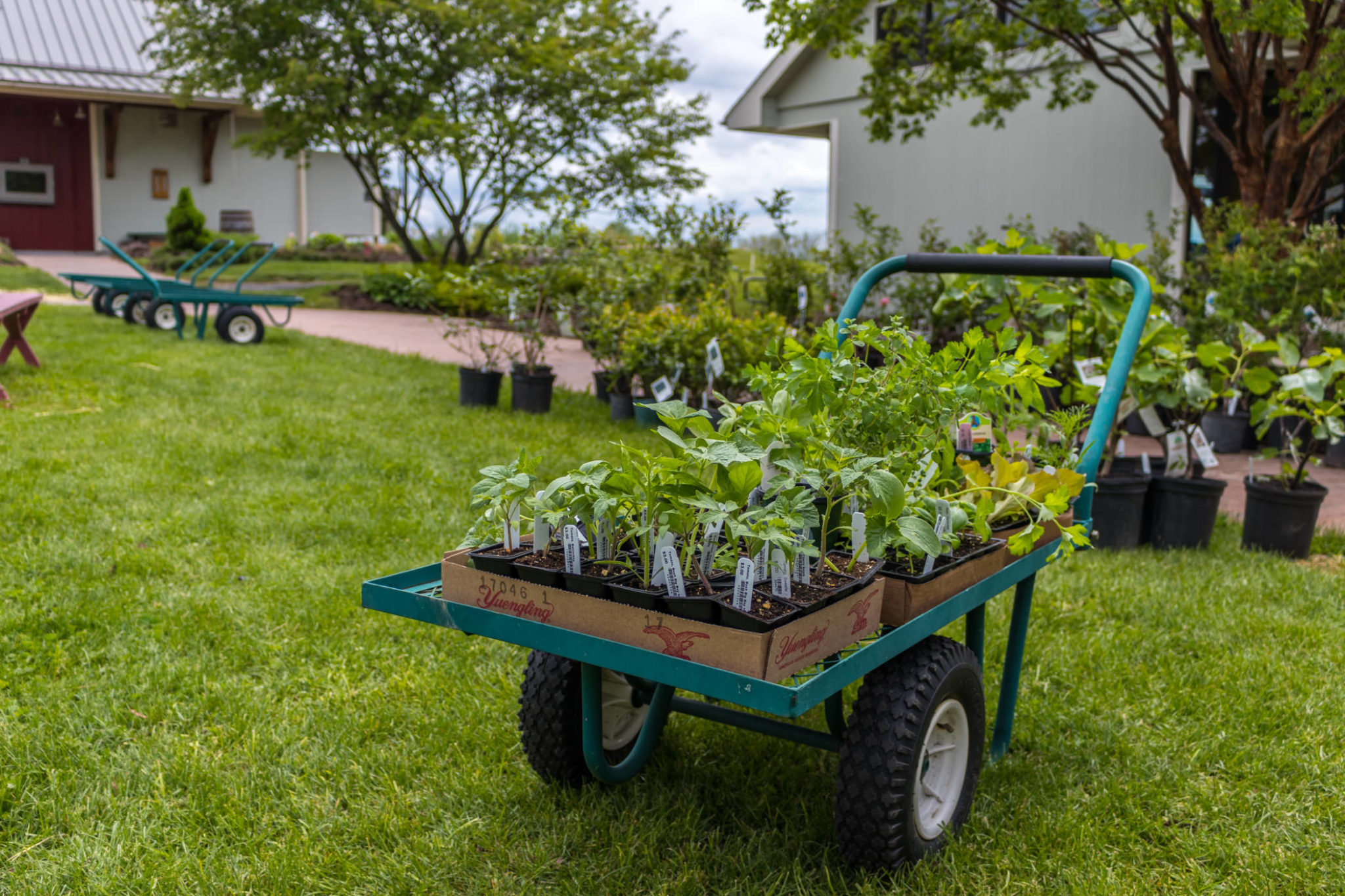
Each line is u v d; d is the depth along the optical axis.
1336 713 3.01
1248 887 2.18
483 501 2.09
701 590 1.95
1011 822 2.42
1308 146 7.84
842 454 2.00
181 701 2.93
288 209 29.28
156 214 27.84
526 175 16.70
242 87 17.14
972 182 11.66
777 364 2.61
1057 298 4.45
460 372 7.64
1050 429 3.24
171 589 3.72
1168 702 3.09
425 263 17.45
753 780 2.60
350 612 3.57
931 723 2.09
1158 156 10.16
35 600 3.52
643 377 7.16
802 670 1.80
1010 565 2.38
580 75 16.06
